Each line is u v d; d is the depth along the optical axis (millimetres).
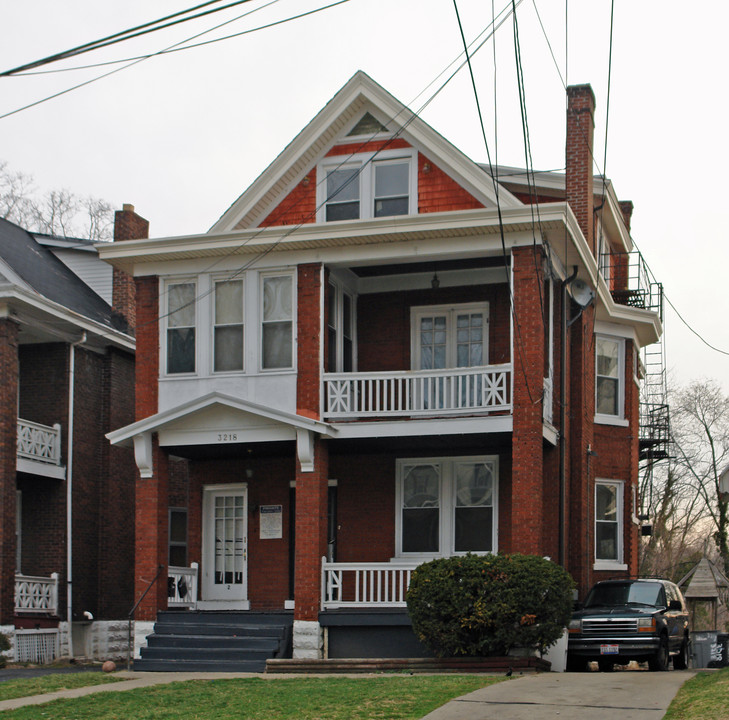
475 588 17938
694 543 55406
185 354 22000
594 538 25016
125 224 30547
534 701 13328
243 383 21438
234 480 23891
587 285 22969
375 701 13516
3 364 23359
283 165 22375
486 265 22500
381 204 22062
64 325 25422
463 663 17984
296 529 20500
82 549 25859
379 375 20969
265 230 21188
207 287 21969
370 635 19859
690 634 22328
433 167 21781
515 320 20031
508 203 20906
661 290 28250
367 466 23141
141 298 22312
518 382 19906
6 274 25516
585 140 24859
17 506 25469
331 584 20406
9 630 22547
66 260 31047
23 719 13297
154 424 21234
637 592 21141
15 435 23469
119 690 15812
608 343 27109
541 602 17719
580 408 23562
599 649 19562
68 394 25828
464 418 20266
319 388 21016
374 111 22172
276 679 16891
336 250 21250
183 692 15352
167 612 21016
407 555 22547
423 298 23297
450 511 22469
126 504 27547
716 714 11781
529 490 19516
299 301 21328
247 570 23516
